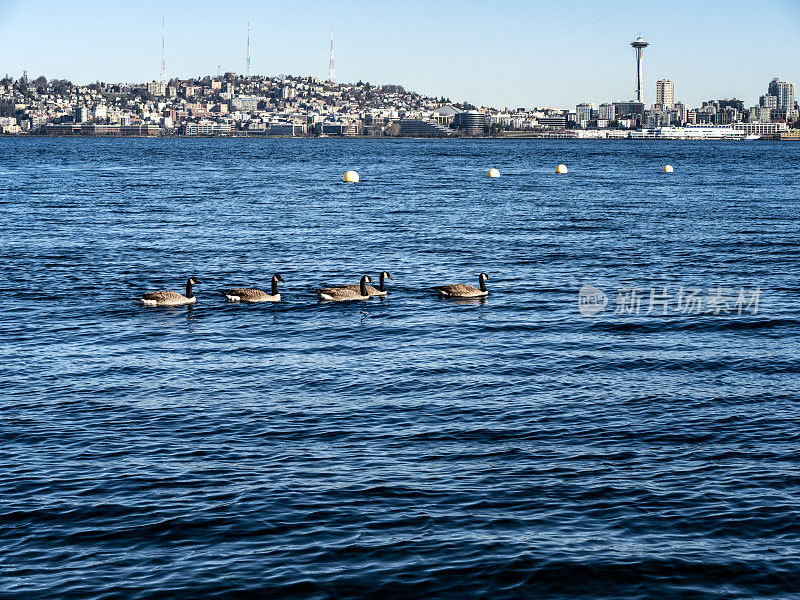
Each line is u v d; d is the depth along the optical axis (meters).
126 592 17.28
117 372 31.03
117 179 130.38
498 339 36.12
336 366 32.00
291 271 51.75
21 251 57.25
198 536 19.30
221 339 35.91
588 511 20.45
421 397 28.41
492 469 22.73
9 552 18.66
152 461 23.06
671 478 22.20
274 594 17.25
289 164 188.00
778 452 23.86
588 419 26.36
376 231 69.44
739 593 17.33
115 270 51.25
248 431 25.27
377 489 21.52
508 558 18.44
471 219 77.69
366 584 17.58
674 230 70.38
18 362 32.22
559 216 80.50
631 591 17.39
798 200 98.31
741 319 39.38
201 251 58.72
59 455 23.42
